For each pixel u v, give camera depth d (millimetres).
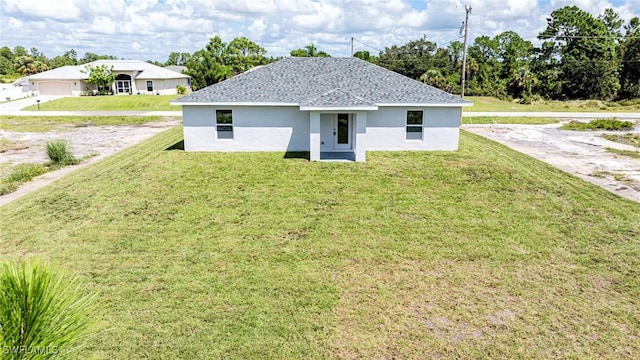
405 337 6656
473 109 45062
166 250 9695
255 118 19688
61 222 11398
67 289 2906
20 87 68188
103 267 8836
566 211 12414
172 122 34438
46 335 2623
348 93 18516
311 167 17094
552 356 6246
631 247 9961
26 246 9852
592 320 7137
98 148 22875
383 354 6266
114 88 56031
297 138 19953
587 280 8461
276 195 13672
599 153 21344
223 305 7477
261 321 7020
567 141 25078
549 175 16453
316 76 21516
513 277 8562
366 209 12453
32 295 2592
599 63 60125
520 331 6820
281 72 21797
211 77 56469
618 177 16422
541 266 9031
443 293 7945
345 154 19641
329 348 6383
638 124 32938
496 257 9438
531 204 13016
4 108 43625
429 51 75375
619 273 8742
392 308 7438
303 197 13492
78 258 9250
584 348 6426
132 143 24281
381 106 19531
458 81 66500
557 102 56938
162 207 12570
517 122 34375
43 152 22094
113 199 13289
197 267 8883
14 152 22062
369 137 20219
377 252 9648
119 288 7992
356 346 6430
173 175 15930
